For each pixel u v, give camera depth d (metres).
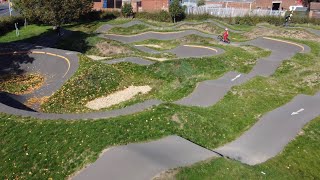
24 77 25.55
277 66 27.45
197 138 16.23
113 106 20.19
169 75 25.16
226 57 28.97
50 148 14.61
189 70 25.86
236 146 16.02
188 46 33.38
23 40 36.97
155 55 31.25
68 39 36.59
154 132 15.58
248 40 36.22
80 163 13.62
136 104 18.78
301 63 28.05
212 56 28.75
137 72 25.86
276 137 16.66
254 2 53.47
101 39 34.94
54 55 27.61
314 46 33.47
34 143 14.98
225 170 13.13
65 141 14.91
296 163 14.71
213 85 22.77
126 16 50.16
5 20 42.03
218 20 46.03
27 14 37.12
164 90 22.64
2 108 17.97
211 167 13.16
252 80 24.00
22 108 19.72
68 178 13.02
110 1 57.00
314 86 23.20
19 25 44.22
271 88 22.75
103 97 21.78
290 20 44.69
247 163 14.59
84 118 17.00
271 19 44.78
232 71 25.84
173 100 20.72
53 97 21.20
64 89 22.11
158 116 17.20
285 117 18.56
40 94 21.92
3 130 16.00
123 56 29.62
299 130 17.23
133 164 13.18
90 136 15.13
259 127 17.56
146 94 22.08
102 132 15.44
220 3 55.59
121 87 23.25
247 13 47.62
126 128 15.84
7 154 14.48
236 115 18.72
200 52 31.66
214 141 16.31
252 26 43.72
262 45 34.19
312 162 14.86
